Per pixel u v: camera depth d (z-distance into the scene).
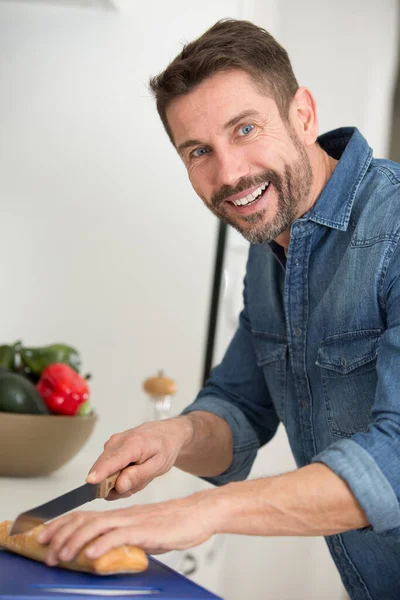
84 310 2.26
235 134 1.08
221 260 2.29
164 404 1.95
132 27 2.22
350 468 0.82
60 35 2.21
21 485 1.43
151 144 2.26
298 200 1.14
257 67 1.09
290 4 2.96
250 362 1.39
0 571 0.78
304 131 1.17
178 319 2.30
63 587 0.74
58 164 2.22
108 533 0.77
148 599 0.72
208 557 1.87
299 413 1.23
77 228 2.24
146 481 1.05
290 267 1.18
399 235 1.03
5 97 2.18
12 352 1.66
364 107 2.98
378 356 0.95
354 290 1.07
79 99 2.22
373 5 2.98
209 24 2.24
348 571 1.21
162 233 2.29
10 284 2.20
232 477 1.33
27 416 1.45
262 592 2.67
